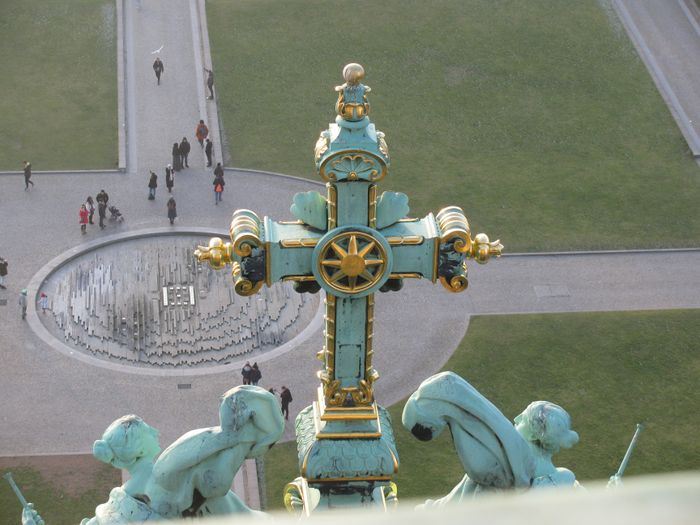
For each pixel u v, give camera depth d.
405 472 89.94
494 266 120.62
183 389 103.44
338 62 156.88
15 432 96.94
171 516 16.27
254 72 154.50
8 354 107.00
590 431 96.88
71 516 87.31
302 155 139.62
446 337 110.31
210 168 136.62
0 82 149.75
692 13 171.25
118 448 16.34
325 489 16.45
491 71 155.88
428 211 129.25
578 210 130.38
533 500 7.00
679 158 141.00
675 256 123.75
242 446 15.79
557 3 171.00
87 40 159.25
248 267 15.14
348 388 16.14
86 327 110.69
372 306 15.54
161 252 122.62
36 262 119.25
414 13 167.12
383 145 14.48
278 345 109.62
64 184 132.75
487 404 16.22
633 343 109.12
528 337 110.06
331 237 14.74
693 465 93.31
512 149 140.75
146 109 146.62
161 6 167.12
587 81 155.25
